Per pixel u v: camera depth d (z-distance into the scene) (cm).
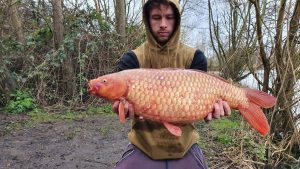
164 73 226
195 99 226
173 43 261
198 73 230
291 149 562
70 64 921
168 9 254
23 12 1038
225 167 500
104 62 961
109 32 990
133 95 224
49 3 1023
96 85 223
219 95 233
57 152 562
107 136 648
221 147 565
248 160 509
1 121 735
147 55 265
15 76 881
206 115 232
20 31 962
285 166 536
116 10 1048
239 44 870
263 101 235
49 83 915
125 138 638
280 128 572
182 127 261
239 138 568
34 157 539
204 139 596
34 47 930
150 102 223
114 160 532
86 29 970
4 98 842
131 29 1078
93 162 524
